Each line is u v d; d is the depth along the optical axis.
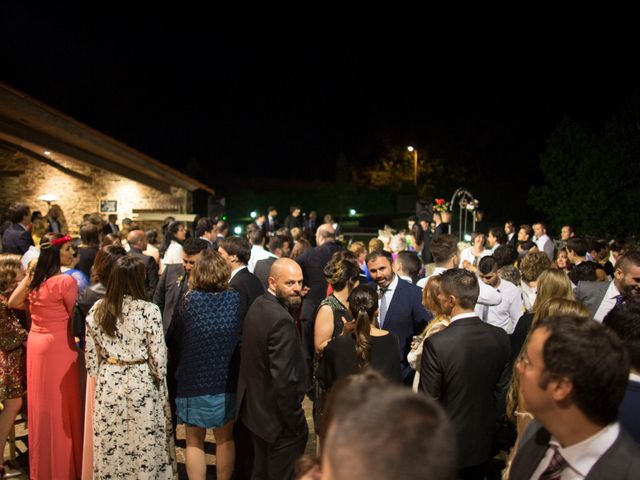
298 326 6.97
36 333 4.56
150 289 6.69
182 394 4.21
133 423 4.01
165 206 18.16
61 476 4.58
